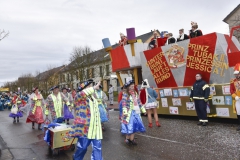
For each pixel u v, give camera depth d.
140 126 5.93
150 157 4.97
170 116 10.10
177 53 8.86
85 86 4.39
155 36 11.15
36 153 5.89
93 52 32.62
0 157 5.60
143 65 10.26
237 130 6.64
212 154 4.84
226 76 7.45
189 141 5.94
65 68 40.81
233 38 8.78
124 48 11.01
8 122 12.70
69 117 9.68
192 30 9.09
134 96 6.07
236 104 6.67
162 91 9.57
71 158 5.36
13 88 65.56
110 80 36.50
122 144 6.25
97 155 4.13
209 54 7.84
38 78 49.66
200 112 7.79
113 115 12.30
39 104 9.64
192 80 8.48
